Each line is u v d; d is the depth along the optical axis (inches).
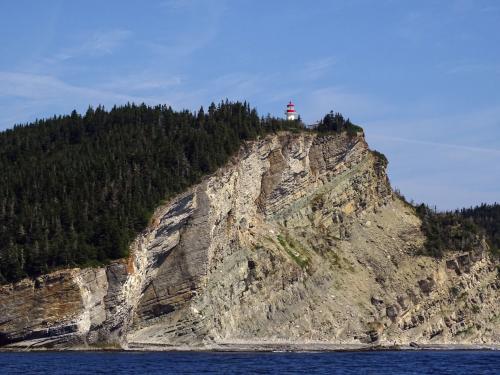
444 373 3799.2
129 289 4692.4
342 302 5999.0
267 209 5999.0
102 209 4990.2
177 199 5068.9
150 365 3745.1
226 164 5506.9
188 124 6200.8
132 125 6250.0
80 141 6210.6
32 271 4498.0
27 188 5206.7
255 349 5265.8
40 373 3277.6
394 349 6013.8
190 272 5103.3
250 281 5516.7
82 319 4480.8
